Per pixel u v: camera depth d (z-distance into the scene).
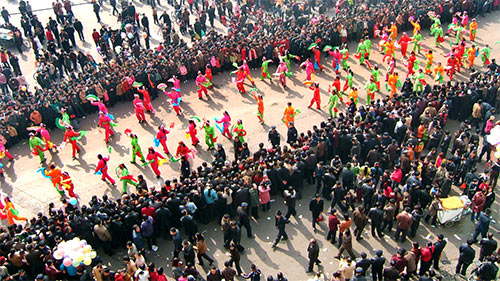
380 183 20.58
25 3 37.28
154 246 18.53
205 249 17.11
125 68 28.19
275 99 28.45
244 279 17.09
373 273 16.09
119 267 17.69
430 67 30.02
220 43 30.77
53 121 25.98
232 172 19.56
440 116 23.27
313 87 26.61
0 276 15.55
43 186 22.44
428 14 34.44
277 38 31.06
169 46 31.16
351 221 18.64
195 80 30.42
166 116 27.06
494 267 15.52
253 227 19.41
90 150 24.59
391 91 27.84
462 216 19.28
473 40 34.47
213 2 40.19
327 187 20.06
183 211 17.69
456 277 16.97
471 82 26.05
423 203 18.88
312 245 16.58
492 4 38.34
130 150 24.53
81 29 34.81
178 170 22.98
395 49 33.59
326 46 30.42
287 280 16.23
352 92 25.73
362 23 33.97
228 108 27.67
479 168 22.56
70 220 17.16
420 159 20.55
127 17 35.19
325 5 39.19
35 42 31.94
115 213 17.84
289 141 23.12
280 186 20.69
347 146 21.81
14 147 25.05
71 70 30.95
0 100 27.05
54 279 16.19
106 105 27.86
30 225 18.19
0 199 19.78
